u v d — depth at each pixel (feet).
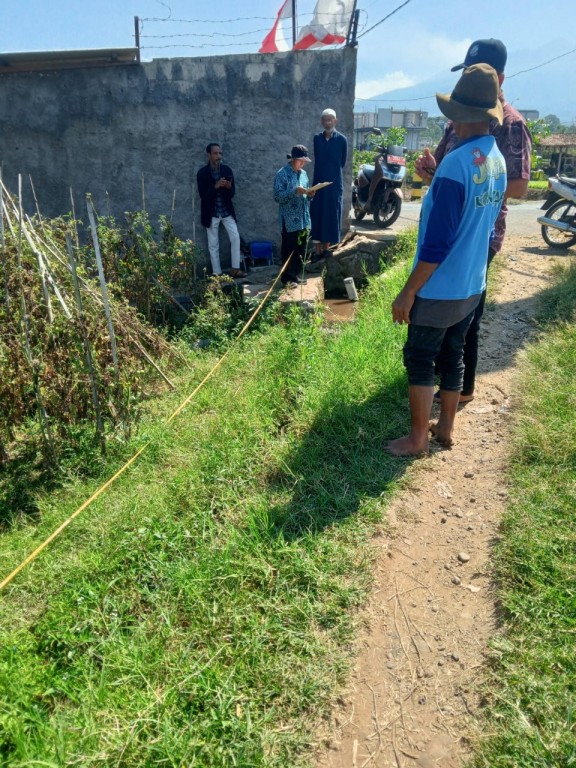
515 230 38.86
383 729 7.29
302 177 23.77
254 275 27.04
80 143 26.58
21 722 7.06
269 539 9.96
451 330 11.87
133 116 26.32
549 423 12.53
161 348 18.38
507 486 11.36
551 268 25.66
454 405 12.48
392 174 33.19
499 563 9.45
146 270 22.85
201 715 7.25
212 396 15.71
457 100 10.14
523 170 12.91
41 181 27.02
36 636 8.59
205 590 9.04
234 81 26.13
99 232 22.68
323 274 26.25
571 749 6.61
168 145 26.81
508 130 12.89
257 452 12.61
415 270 10.55
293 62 26.07
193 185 27.45
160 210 27.71
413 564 9.77
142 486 11.88
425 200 10.84
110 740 6.91
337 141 25.39
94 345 14.61
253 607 8.84
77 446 13.99
